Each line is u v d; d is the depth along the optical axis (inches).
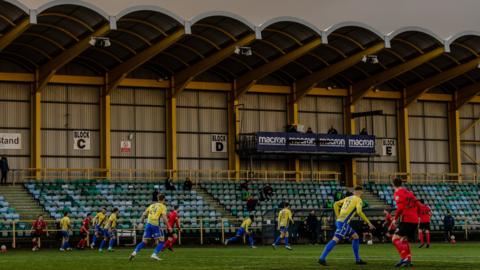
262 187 2397.9
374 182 2586.1
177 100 2447.1
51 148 2292.1
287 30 2197.3
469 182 2748.5
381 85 2687.0
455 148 2763.3
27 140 2256.4
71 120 2317.9
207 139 2471.7
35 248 1771.7
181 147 2439.7
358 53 2331.4
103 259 1243.8
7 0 1825.8
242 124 2508.6
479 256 1294.3
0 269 1010.1
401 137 2699.3
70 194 2146.9
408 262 962.7
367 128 2664.9
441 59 2490.2
